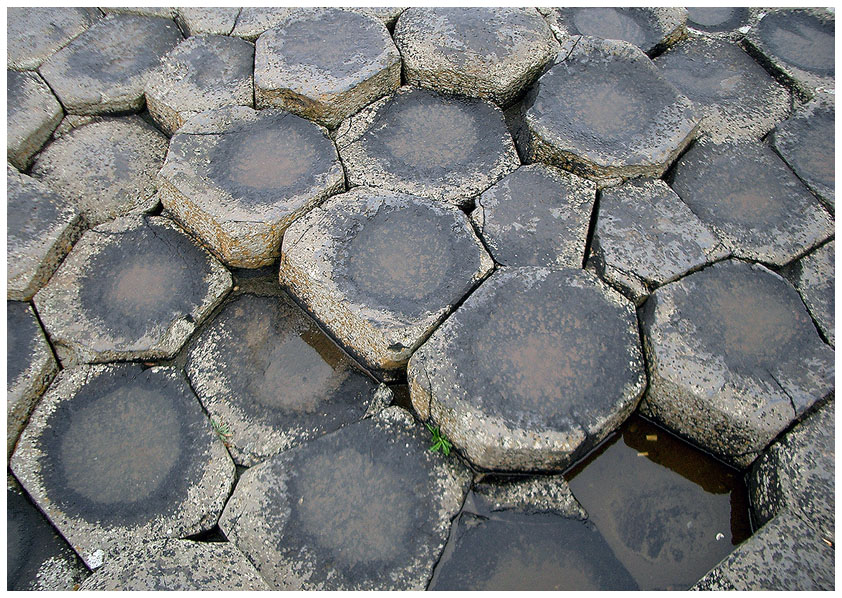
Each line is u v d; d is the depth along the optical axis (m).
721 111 1.98
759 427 1.53
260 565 1.48
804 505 1.47
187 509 1.54
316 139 1.91
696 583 1.46
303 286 1.73
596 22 2.18
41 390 1.66
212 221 1.75
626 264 1.70
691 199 1.82
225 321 1.77
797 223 1.78
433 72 1.99
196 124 1.90
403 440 1.59
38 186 1.85
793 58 2.07
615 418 1.56
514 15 2.07
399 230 1.76
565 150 1.83
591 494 1.58
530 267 1.71
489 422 1.53
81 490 1.56
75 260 1.79
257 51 2.02
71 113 2.02
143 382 1.68
